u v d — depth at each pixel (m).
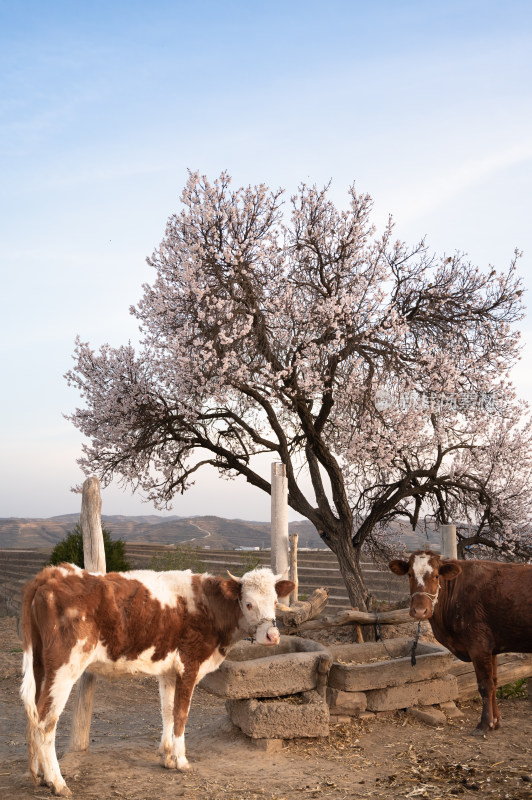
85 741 7.22
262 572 6.95
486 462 16.58
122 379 15.61
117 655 6.44
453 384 14.52
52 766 5.96
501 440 16.33
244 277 14.30
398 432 14.50
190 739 7.89
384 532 17.95
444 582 8.38
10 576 21.67
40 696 6.04
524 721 8.41
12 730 8.44
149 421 14.95
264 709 7.38
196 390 14.09
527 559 16.73
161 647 6.65
